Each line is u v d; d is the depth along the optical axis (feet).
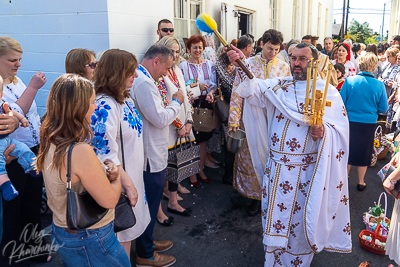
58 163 4.93
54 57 13.62
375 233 9.82
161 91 9.57
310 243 7.91
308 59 7.89
